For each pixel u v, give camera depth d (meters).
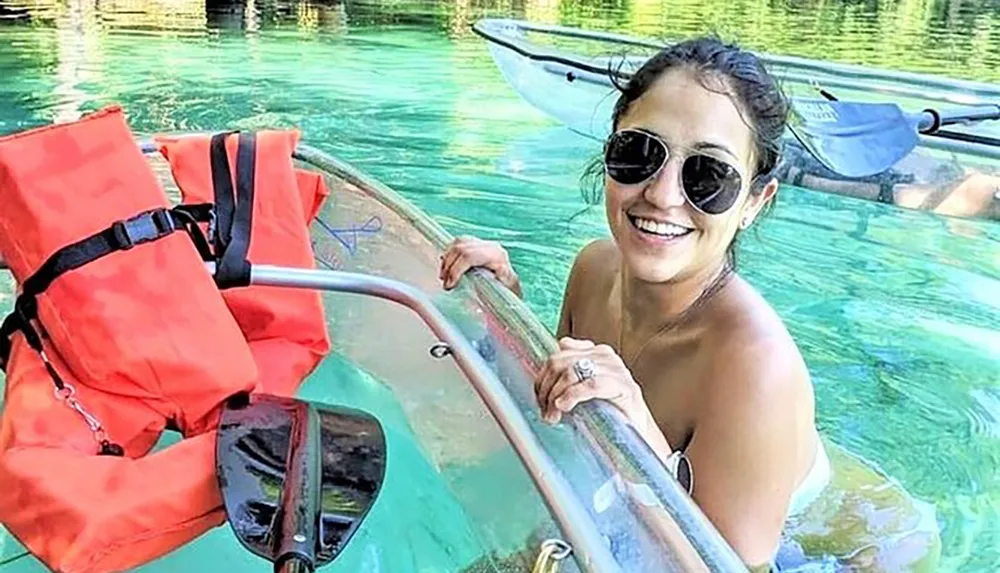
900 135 3.99
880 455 2.23
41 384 1.44
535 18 8.95
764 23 9.00
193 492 1.29
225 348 1.50
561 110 4.86
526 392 1.29
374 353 1.84
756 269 3.38
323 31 7.76
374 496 1.31
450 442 1.54
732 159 1.37
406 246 1.89
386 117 5.14
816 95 4.42
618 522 1.01
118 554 1.24
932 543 1.75
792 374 1.40
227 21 7.96
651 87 1.40
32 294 1.48
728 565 0.87
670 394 1.48
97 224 1.50
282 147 1.87
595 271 1.81
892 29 8.77
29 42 6.66
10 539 1.47
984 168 4.02
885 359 2.75
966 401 2.52
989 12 10.08
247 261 1.70
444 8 9.27
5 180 1.49
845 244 3.67
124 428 1.43
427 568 1.41
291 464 1.31
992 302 3.18
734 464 1.38
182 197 1.78
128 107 5.03
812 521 1.71
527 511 1.26
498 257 1.68
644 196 1.40
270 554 1.18
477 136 4.85
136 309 1.47
